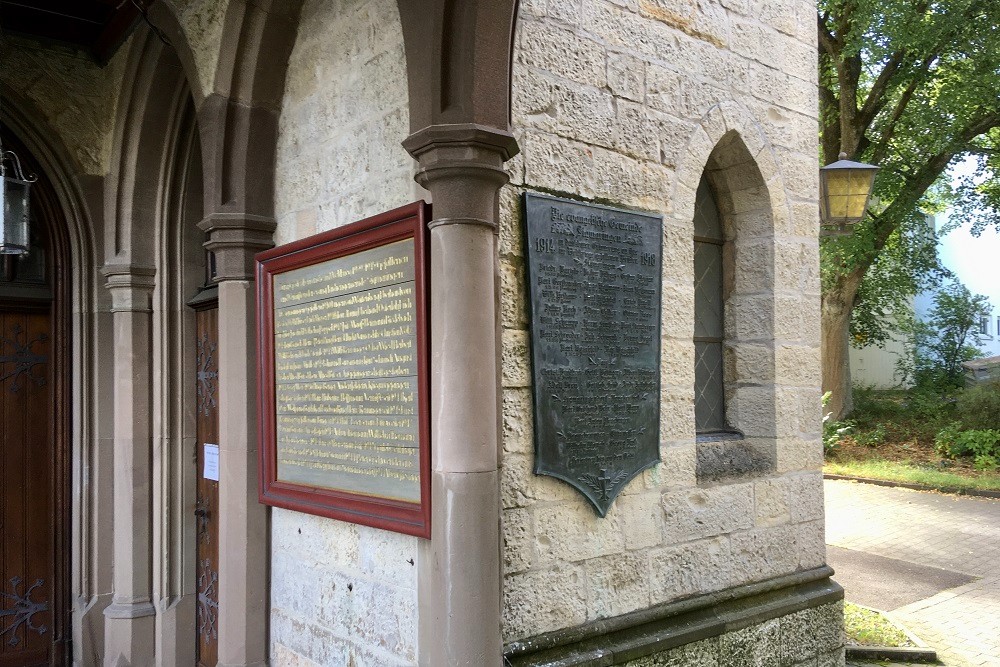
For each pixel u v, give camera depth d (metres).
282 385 3.79
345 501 3.35
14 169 5.07
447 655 2.81
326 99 3.72
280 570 3.87
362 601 3.35
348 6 3.60
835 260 15.30
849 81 14.95
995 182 16.73
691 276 4.04
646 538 3.71
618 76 3.73
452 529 2.80
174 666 4.99
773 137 4.57
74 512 5.17
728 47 4.33
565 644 3.29
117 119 5.06
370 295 3.27
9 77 4.87
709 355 4.61
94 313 5.17
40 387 5.31
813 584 4.59
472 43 2.78
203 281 5.25
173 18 4.06
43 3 4.74
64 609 5.19
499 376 3.04
